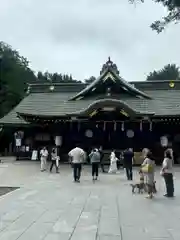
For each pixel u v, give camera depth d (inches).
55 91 1469.0
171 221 347.3
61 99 1393.9
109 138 1266.0
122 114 1176.8
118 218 358.9
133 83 1428.4
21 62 2516.0
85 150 1258.6
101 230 306.8
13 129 1498.5
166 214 382.9
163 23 273.3
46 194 528.7
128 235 290.4
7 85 2240.4
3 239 274.5
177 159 1225.4
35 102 1387.8
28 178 767.1
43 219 350.6
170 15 268.8
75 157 701.9
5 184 658.8
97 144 1266.0
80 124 1264.8
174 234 294.8
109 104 1143.0
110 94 1266.0
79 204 442.3
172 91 1380.4
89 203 450.0
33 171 932.6
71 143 1286.9
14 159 1397.6
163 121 1209.4
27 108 1330.0
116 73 1304.1
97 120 1212.5
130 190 577.9
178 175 863.7
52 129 1312.7
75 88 1456.7
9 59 2287.2
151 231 305.0
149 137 1257.4
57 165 904.9
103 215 373.7
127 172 738.8
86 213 383.6
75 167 698.8
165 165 521.0
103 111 1166.3
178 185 672.4
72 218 356.8
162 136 1246.3
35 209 405.7
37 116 1226.0
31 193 539.2
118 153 1170.6
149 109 1228.5
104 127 1228.5
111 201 468.1
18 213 381.1
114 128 1222.9
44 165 944.9
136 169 1024.2
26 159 1342.3
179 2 255.0
